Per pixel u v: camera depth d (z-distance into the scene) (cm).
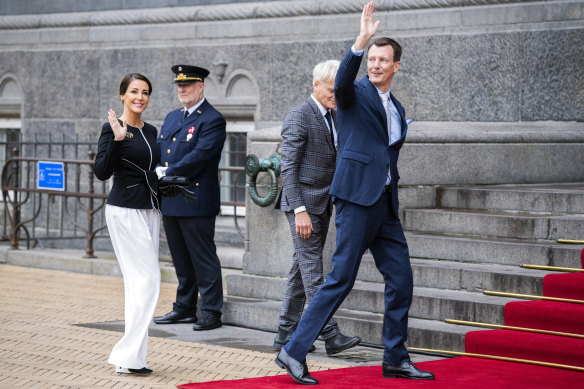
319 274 782
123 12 1458
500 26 1157
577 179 1140
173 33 1406
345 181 678
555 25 1130
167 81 1412
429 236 920
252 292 951
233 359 769
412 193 984
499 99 1159
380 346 809
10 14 1580
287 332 804
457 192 994
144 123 748
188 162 881
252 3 1337
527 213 944
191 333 877
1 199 1551
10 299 1042
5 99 1595
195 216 886
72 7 1515
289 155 775
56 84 1527
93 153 1246
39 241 1370
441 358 771
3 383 686
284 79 1308
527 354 736
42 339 843
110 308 996
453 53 1185
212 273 895
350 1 1251
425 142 994
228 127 1378
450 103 1189
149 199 732
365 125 682
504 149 1067
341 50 1259
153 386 679
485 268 848
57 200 1486
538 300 790
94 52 1483
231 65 1354
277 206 802
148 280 721
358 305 860
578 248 826
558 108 1135
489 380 679
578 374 702
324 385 669
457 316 802
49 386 678
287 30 1305
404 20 1219
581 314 741
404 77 1222
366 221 678
